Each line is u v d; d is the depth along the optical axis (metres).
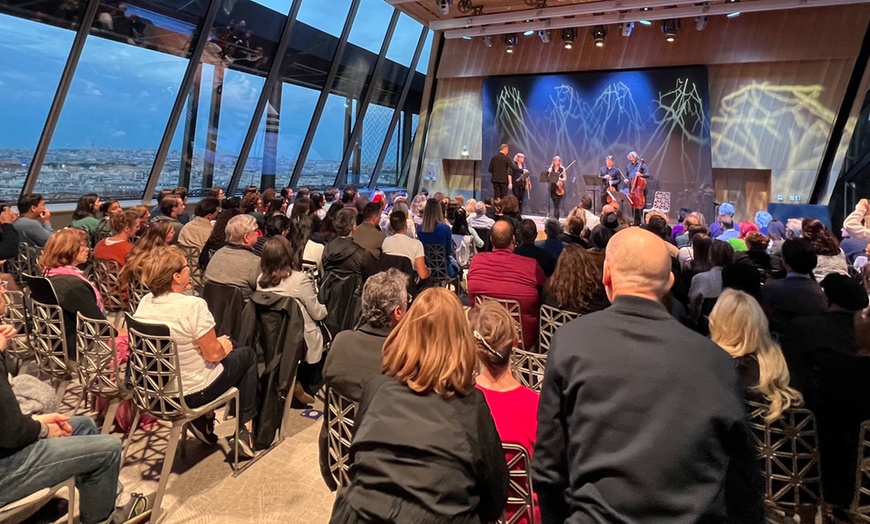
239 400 2.51
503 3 8.85
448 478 1.15
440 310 1.32
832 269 4.19
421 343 1.29
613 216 4.69
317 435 2.86
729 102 9.46
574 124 10.54
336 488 1.84
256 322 2.66
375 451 1.20
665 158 9.88
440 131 11.94
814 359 1.92
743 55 9.16
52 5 5.06
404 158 12.00
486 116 11.29
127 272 3.12
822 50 8.54
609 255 1.24
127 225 3.77
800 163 8.94
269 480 2.43
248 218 3.05
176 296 2.29
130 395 2.46
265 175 8.41
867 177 8.33
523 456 1.54
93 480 1.87
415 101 11.73
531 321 3.02
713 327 1.86
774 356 1.74
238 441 2.53
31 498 1.71
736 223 9.85
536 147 10.90
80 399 2.85
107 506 1.92
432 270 4.85
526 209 11.09
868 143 8.26
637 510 0.96
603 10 8.41
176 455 2.63
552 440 1.13
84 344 2.41
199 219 4.48
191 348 2.26
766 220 6.62
